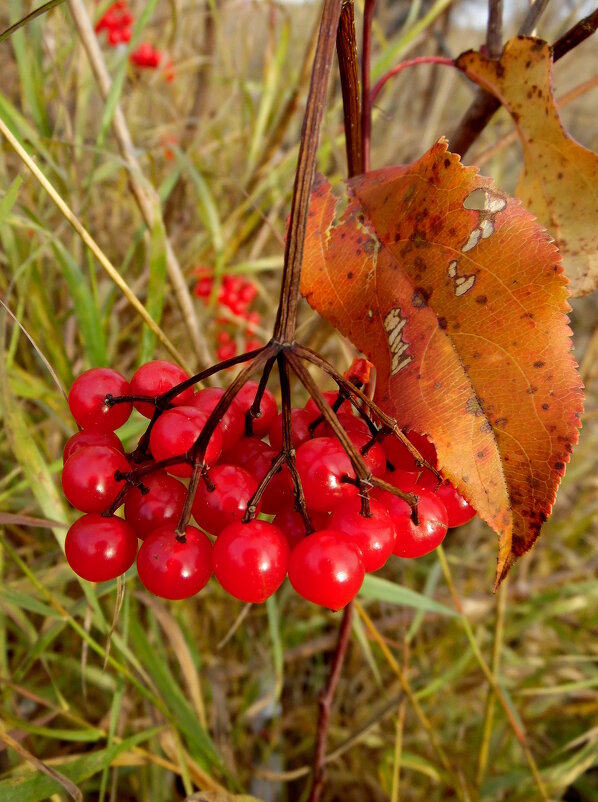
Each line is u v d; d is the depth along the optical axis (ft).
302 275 0.32
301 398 0.74
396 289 0.30
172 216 0.89
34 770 0.45
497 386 0.27
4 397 0.47
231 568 0.26
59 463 0.58
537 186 0.40
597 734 0.64
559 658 0.73
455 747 0.74
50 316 0.61
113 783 0.49
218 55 0.99
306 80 0.73
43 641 0.50
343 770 0.73
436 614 0.84
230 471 0.29
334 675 0.51
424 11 1.21
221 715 0.66
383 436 0.28
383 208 0.31
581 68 1.34
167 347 0.45
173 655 0.71
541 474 0.27
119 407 0.31
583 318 1.41
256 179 0.80
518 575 0.89
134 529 0.30
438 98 1.10
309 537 0.27
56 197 0.40
